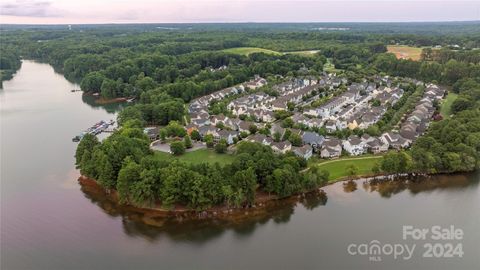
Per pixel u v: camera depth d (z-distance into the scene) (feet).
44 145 586.86
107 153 442.09
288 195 416.87
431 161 467.52
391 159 461.37
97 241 349.82
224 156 514.27
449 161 473.67
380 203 415.23
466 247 338.13
